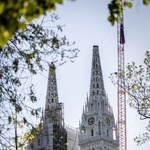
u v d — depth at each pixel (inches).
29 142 2143.2
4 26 1083.9
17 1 1082.7
